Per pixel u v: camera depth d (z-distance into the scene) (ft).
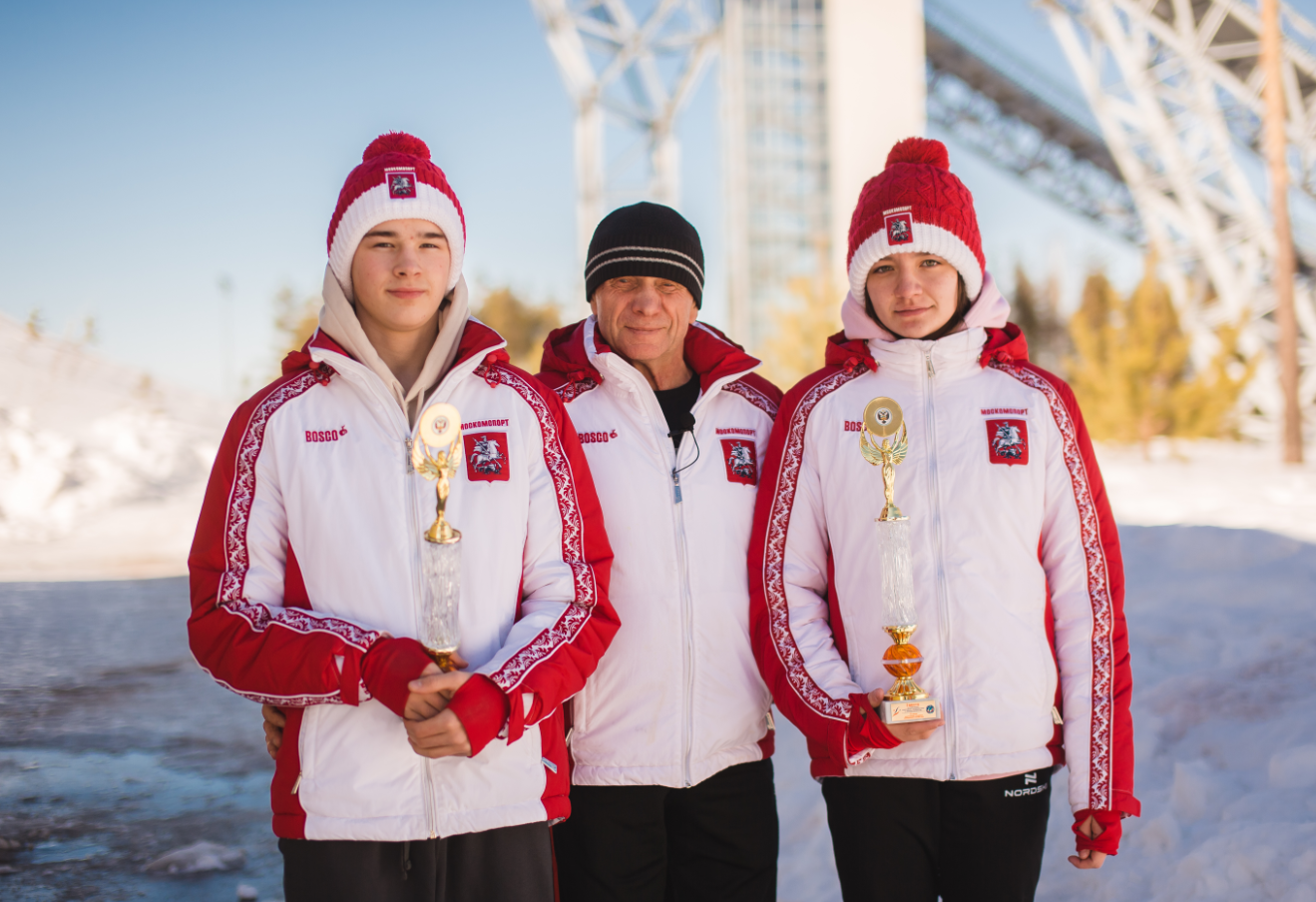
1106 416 39.19
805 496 6.83
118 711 16.07
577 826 6.91
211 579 5.62
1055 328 66.74
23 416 47.65
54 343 59.62
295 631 5.34
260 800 12.26
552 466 6.13
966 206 6.66
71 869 10.12
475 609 5.69
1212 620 12.27
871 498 6.53
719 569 7.00
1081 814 6.13
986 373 6.73
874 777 6.36
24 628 22.41
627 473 6.99
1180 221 64.34
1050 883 8.29
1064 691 6.36
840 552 6.67
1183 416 38.24
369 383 5.75
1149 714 10.10
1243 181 62.64
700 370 7.44
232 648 5.41
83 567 32.35
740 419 7.44
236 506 5.67
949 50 81.61
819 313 43.91
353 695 5.22
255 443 5.74
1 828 11.09
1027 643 6.28
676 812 7.02
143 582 29.22
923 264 6.68
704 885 7.04
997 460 6.42
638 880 6.84
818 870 9.45
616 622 6.11
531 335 88.79
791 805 10.75
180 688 17.54
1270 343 60.34
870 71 77.97
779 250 79.46
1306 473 30.35
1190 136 65.36
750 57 80.07
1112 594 6.39
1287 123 65.00
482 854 5.62
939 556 6.35
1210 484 27.68
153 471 47.80
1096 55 67.56
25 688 17.31
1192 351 56.54
